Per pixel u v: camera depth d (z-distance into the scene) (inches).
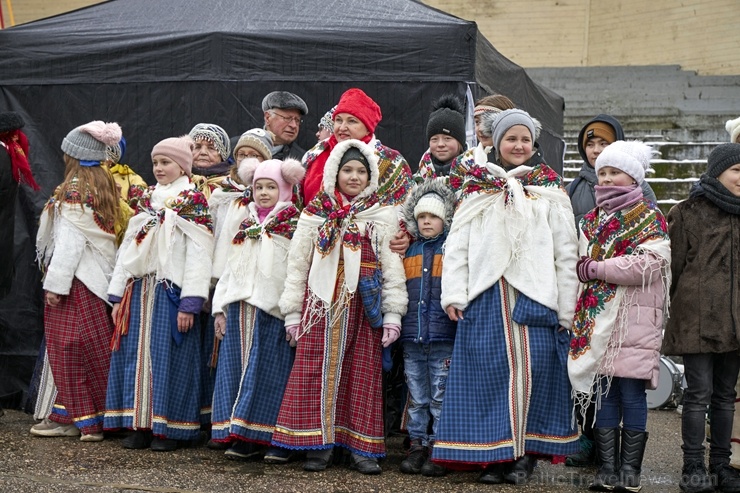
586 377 169.3
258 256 187.8
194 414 196.5
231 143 235.8
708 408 199.5
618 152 173.0
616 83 572.1
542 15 641.0
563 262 175.3
